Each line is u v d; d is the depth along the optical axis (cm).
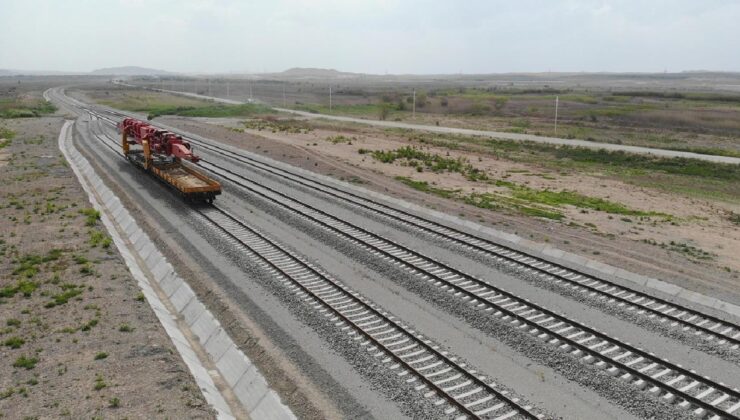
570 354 1396
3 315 1527
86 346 1353
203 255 2111
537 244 2325
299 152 5006
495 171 4469
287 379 1271
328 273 1948
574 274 1970
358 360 1348
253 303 1680
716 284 1906
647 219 2941
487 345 1447
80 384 1182
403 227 2558
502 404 1177
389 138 6575
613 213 3067
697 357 1388
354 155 4962
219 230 2441
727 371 1320
